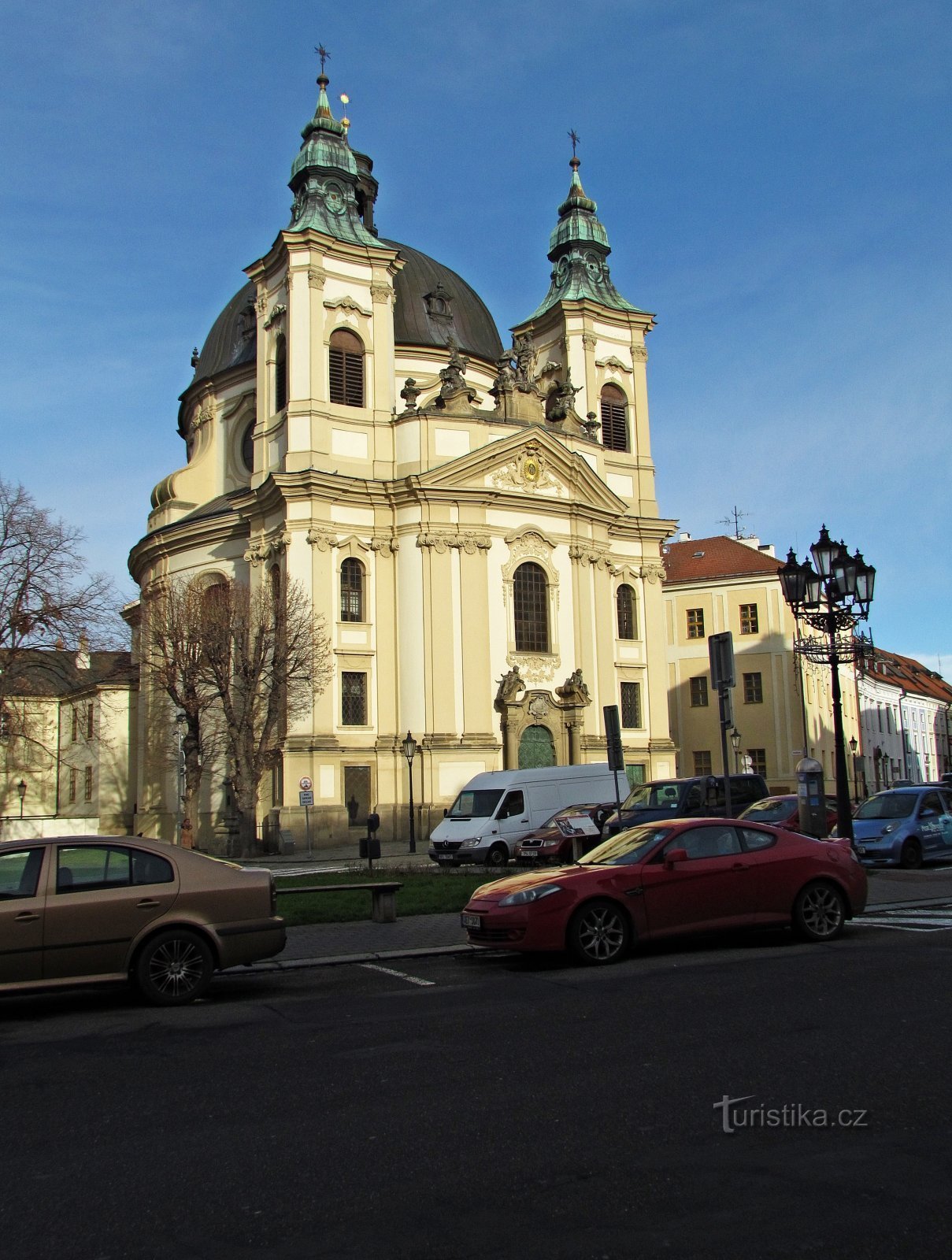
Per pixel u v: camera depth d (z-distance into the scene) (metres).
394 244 61.59
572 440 54.06
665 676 56.12
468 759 47.44
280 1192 6.32
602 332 58.31
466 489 48.91
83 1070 9.58
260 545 50.84
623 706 54.53
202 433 60.16
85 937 12.41
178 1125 7.72
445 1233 5.66
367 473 49.69
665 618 72.00
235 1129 7.55
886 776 96.12
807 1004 10.77
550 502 51.28
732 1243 5.40
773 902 14.86
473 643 48.41
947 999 10.77
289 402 48.94
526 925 13.88
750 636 69.81
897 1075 8.13
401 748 47.47
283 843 43.84
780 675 68.75
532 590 50.81
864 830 26.59
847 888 15.31
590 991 12.13
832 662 24.36
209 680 44.91
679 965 13.62
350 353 50.31
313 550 47.53
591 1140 6.95
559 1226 5.68
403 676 48.41
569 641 51.38
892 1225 5.54
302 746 45.66
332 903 20.91
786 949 14.48
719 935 15.86
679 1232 5.54
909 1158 6.41
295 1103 8.12
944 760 124.62
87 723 65.75
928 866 26.48
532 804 33.78
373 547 49.12
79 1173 6.82
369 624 48.62
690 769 70.31
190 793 43.91
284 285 50.56
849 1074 8.20
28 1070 9.66
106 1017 12.23
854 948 14.24
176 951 12.77
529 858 30.17
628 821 28.78
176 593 49.09
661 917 14.32
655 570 56.66
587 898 13.99
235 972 14.98
